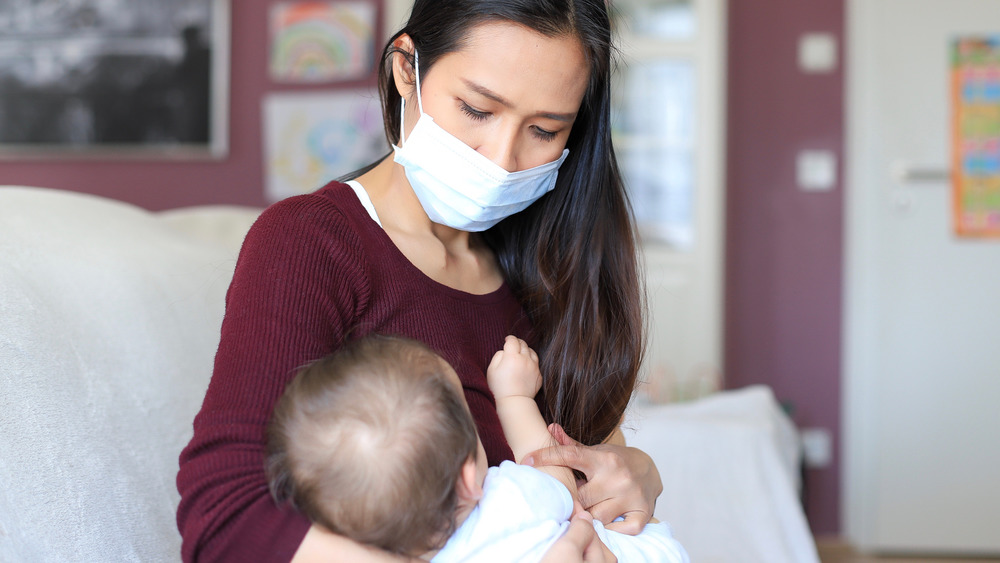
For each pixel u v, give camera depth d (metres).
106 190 4.09
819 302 4.00
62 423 1.10
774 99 3.98
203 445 0.82
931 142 3.78
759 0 3.96
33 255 1.25
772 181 4.00
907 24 3.78
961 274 3.78
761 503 2.01
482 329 1.12
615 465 1.11
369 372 0.88
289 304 0.89
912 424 3.83
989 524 3.79
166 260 1.53
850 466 3.96
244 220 2.36
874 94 3.81
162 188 4.08
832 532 4.04
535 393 1.16
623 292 1.26
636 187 3.88
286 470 0.83
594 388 1.23
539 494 0.95
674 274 3.84
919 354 3.82
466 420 0.91
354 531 0.85
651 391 3.06
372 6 3.95
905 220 3.80
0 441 1.02
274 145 4.02
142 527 1.14
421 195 1.08
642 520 1.11
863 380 3.90
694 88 3.83
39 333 1.14
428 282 1.05
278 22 4.02
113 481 1.13
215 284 1.61
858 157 3.89
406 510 0.85
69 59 4.07
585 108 1.21
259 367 0.85
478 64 0.99
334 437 0.85
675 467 2.10
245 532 0.79
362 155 3.97
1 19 4.08
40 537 1.01
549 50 0.99
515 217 1.25
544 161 1.08
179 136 4.05
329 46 3.98
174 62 4.04
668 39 3.82
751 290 4.02
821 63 3.96
